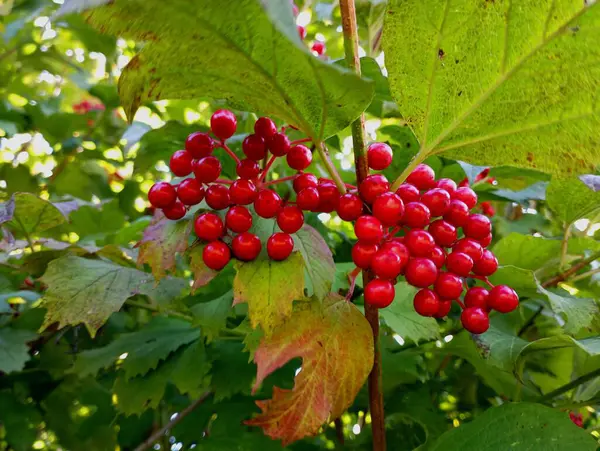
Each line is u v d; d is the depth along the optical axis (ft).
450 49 0.44
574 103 0.42
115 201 1.20
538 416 0.54
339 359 0.47
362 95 0.42
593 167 0.44
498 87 0.44
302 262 0.48
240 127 0.94
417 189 0.51
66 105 1.82
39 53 1.51
